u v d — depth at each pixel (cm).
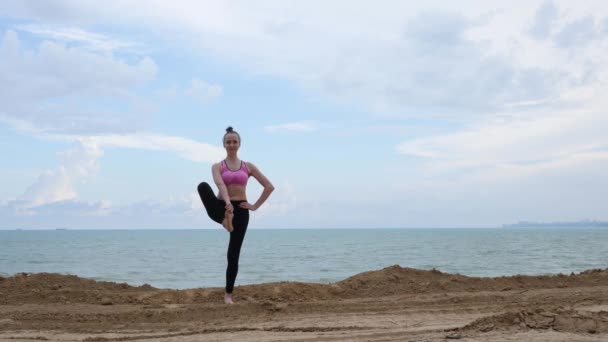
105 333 691
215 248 6769
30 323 760
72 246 7781
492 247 6500
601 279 1114
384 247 6750
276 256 4634
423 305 865
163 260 4044
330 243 8675
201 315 802
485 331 558
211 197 835
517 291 1007
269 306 840
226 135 865
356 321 718
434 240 10044
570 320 557
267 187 881
